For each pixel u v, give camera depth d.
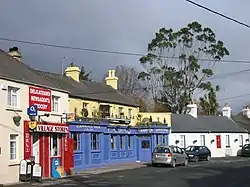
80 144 35.97
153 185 22.48
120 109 44.47
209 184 22.92
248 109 75.00
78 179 27.02
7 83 25.50
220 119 62.47
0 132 24.56
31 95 27.77
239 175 28.53
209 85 66.81
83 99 38.38
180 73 66.50
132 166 38.56
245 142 63.72
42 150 28.48
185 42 65.94
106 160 40.22
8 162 25.00
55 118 30.55
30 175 25.66
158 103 68.31
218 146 59.47
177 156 38.72
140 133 46.03
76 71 42.75
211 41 65.88
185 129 56.19
